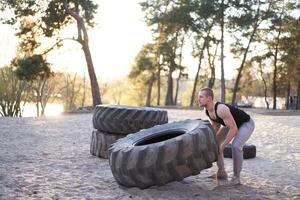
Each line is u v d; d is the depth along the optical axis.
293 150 11.43
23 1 30.69
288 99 57.19
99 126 9.35
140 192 6.34
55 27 31.69
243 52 47.44
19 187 6.48
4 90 32.84
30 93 44.34
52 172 7.70
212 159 6.23
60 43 32.41
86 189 6.48
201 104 6.59
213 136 6.31
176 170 6.04
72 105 52.12
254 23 45.81
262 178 7.62
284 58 49.62
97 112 9.45
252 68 55.78
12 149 10.58
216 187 6.78
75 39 32.34
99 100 32.81
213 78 50.00
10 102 33.19
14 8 30.83
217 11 42.78
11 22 31.36
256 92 79.88
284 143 12.93
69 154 9.88
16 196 5.97
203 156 6.11
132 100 76.50
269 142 13.15
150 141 7.09
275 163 9.30
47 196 6.02
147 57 49.91
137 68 52.31
